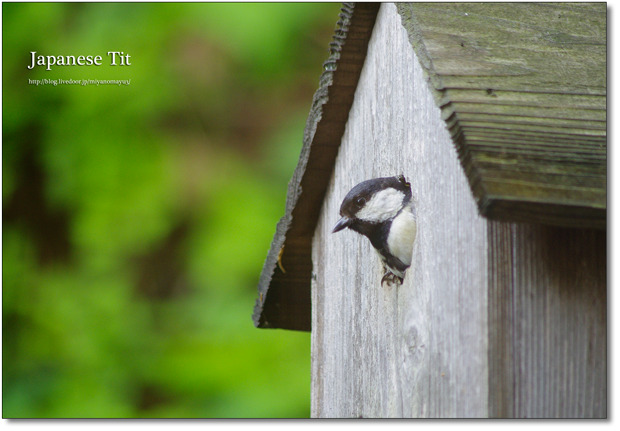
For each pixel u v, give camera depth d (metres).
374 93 4.68
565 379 3.18
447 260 3.57
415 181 4.04
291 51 9.90
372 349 4.52
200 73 9.73
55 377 8.98
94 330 9.15
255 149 9.84
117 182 9.50
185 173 9.59
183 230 9.56
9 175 9.53
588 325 3.21
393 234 4.17
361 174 4.84
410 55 4.17
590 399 3.18
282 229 5.50
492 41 3.73
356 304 4.82
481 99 3.27
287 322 6.15
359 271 4.79
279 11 9.79
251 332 9.02
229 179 9.62
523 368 3.18
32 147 9.62
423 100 3.96
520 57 3.63
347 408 4.94
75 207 9.58
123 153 9.49
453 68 3.48
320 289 5.56
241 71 9.88
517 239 3.25
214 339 8.97
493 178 2.89
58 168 9.48
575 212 2.84
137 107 9.50
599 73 3.53
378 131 4.60
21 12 9.57
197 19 9.63
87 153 9.47
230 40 9.62
